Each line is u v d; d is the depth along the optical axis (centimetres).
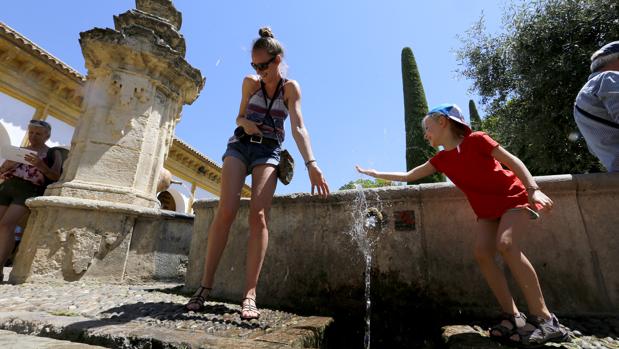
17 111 935
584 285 191
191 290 289
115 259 373
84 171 396
